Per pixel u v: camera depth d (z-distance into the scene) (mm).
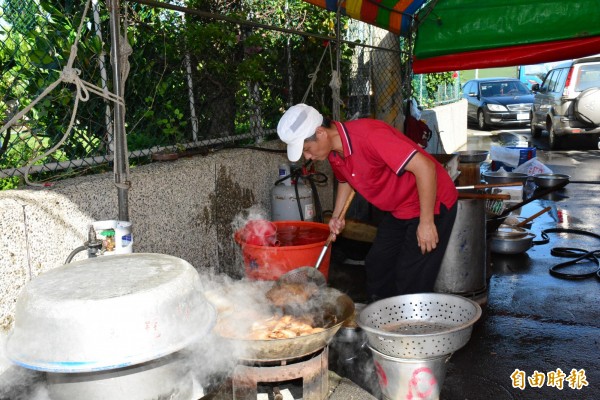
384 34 7895
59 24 3436
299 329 2852
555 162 11828
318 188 6027
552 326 4047
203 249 4316
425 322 3137
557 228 6707
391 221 3668
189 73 4648
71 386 1995
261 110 5699
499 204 5129
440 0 6590
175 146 4445
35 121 3375
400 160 3125
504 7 6418
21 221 2820
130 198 3559
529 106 18484
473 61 6879
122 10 3811
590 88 13016
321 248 3920
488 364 3512
